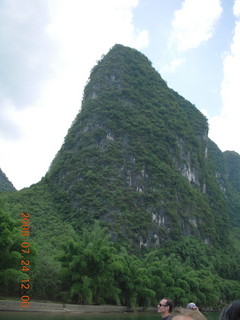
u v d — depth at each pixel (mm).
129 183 91188
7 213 29703
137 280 44750
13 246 29688
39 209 82438
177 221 92625
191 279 57719
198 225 103125
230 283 79812
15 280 30047
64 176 93875
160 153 103062
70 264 35781
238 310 3217
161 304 6895
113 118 103438
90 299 36250
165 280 52594
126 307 43688
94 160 93750
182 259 84000
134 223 83062
